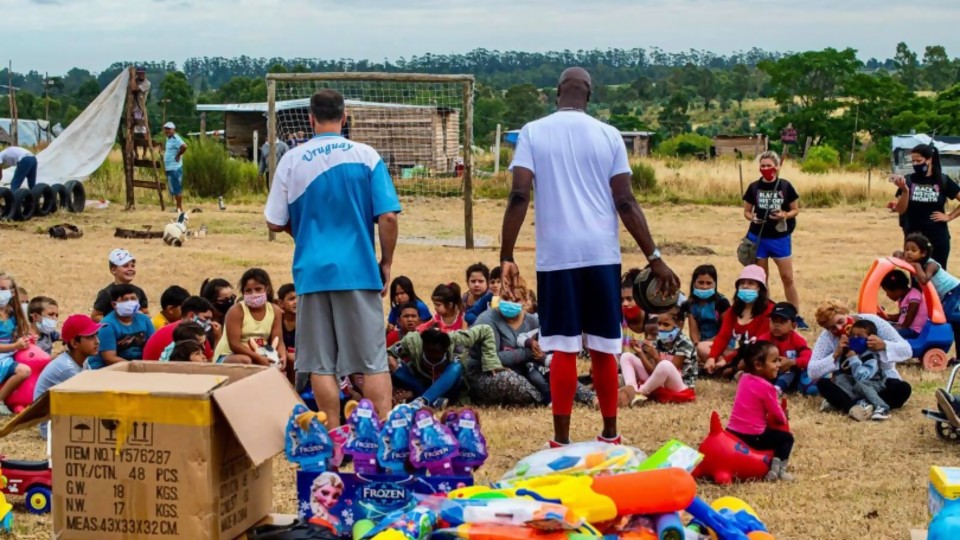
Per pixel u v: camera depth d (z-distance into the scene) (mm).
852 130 71312
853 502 6527
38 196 21797
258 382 5211
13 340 8805
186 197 27844
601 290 6652
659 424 8312
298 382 7539
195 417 4824
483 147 62719
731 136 66250
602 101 163750
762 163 11977
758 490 6766
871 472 7129
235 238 19969
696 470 7035
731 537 5078
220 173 28391
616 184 6672
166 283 14430
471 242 18969
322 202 6469
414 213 26172
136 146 24812
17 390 8430
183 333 7762
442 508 4902
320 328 6480
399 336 9375
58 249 17578
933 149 11781
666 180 32750
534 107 94062
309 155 6516
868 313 9750
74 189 23406
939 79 136375
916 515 6277
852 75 77375
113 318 8297
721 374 9773
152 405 4852
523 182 6656
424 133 27125
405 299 9727
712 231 23375
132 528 4910
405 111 26812
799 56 79625
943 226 11812
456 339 8758
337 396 6543
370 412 5383
